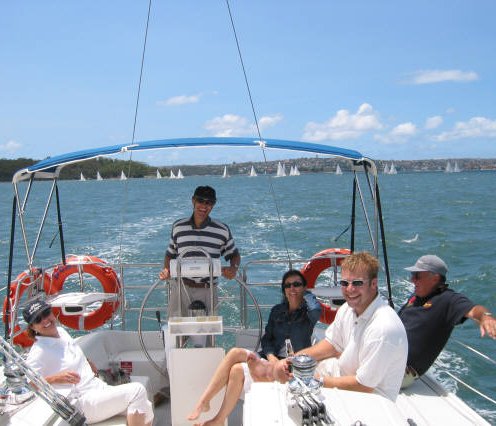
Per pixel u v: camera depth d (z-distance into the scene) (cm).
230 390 309
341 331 315
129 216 2752
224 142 375
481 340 788
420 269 344
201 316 340
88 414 312
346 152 397
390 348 273
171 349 334
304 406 218
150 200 4016
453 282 1266
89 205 3762
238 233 2005
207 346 353
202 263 355
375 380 275
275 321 387
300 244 1734
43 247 1775
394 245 1783
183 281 403
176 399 337
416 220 2561
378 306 286
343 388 280
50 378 311
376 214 417
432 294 348
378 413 232
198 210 409
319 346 321
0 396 292
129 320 845
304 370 245
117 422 316
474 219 2580
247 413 232
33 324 323
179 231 419
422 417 313
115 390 313
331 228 2139
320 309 379
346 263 288
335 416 230
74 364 327
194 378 335
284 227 2167
